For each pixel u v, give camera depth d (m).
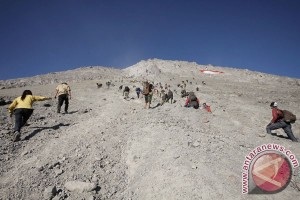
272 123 11.36
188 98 18.42
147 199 5.92
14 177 6.45
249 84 65.25
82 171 6.96
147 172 6.86
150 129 9.76
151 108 15.98
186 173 6.39
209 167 6.77
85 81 51.88
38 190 6.02
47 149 8.26
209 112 16.98
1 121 10.48
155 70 76.31
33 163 7.21
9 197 5.70
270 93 47.41
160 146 8.06
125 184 6.64
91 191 6.11
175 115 14.27
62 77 65.62
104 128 10.58
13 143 8.41
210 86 51.50
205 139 8.98
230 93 40.31
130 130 10.18
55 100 18.56
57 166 7.07
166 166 6.84
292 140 10.90
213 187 5.96
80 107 16.12
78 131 10.26
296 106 31.19
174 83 53.22
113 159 7.82
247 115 19.06
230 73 81.81
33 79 60.47
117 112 14.15
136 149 8.22
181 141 8.42
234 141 9.73
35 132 9.70
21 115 8.91
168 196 5.81
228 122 14.93
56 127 10.66
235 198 5.68
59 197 5.78
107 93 27.94
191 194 5.75
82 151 8.15
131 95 26.22
